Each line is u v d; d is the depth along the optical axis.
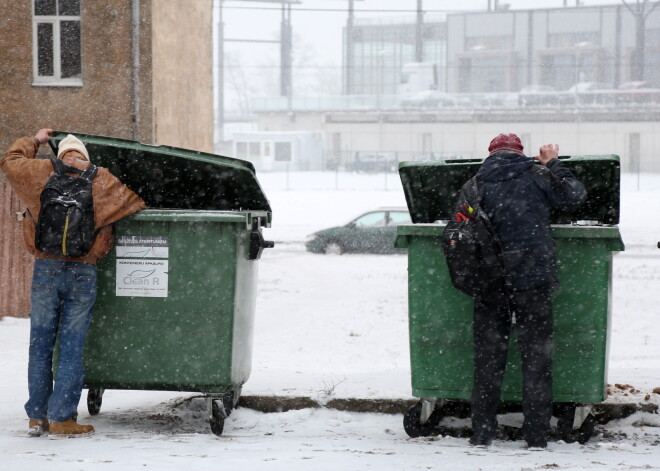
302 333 17.00
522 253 6.95
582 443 7.41
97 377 7.70
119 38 21.94
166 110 23.41
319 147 89.75
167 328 7.66
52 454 6.48
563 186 7.02
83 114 22.09
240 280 7.78
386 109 87.12
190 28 26.02
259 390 8.78
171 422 8.31
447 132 85.12
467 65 94.88
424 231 7.50
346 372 12.00
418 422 7.66
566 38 93.06
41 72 22.42
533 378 7.07
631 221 46.81
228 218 7.55
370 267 28.23
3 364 12.77
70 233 7.26
